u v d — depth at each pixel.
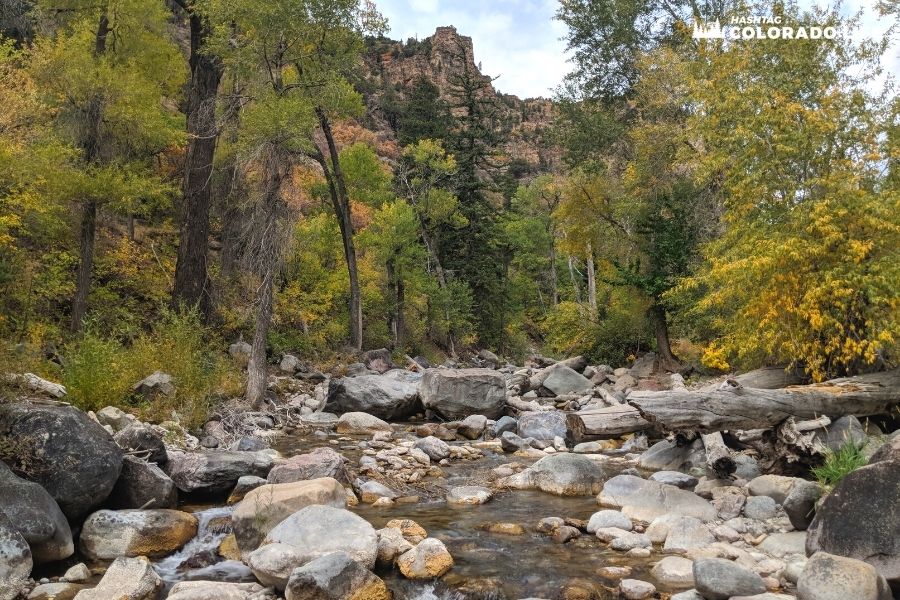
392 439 12.76
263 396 15.01
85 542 6.59
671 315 20.03
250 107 16.12
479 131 42.12
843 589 4.76
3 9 24.91
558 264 55.84
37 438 6.86
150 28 22.66
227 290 21.17
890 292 9.63
